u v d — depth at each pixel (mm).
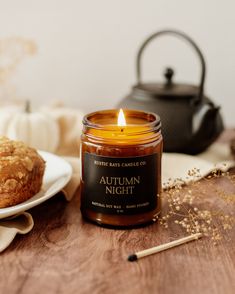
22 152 458
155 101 601
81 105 904
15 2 850
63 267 381
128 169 420
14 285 358
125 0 843
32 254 398
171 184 497
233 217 458
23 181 443
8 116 639
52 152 652
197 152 612
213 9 837
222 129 627
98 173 426
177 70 874
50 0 847
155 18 849
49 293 350
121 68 878
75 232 431
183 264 385
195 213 466
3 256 395
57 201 490
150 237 424
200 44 856
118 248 407
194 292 352
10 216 438
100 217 436
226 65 864
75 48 871
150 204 438
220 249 406
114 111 470
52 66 882
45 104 903
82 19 854
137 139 419
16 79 889
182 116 591
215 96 884
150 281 364
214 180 542
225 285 360
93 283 361
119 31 859
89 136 428
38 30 863
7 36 869
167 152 607
